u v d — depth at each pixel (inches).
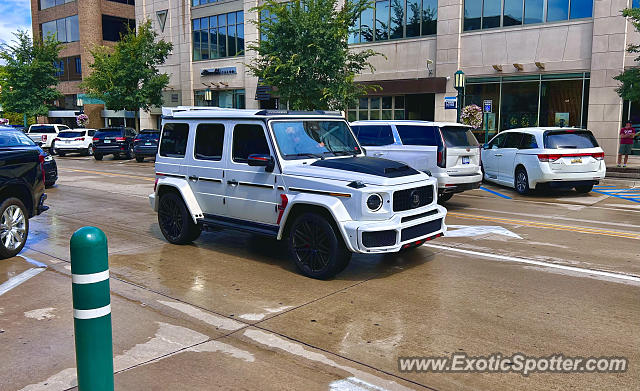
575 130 521.3
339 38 810.2
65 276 244.1
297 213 248.4
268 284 230.8
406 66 967.0
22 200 293.1
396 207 232.2
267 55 855.1
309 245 239.1
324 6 811.4
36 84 1609.3
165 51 1309.1
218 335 175.3
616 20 745.0
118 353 161.2
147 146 994.7
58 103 1808.6
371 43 1003.3
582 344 167.8
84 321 115.0
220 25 1305.4
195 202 293.9
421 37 943.7
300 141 264.2
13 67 1558.8
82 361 115.8
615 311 196.5
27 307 202.4
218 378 145.6
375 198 224.1
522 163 530.0
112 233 340.2
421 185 243.9
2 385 141.6
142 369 150.6
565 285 227.9
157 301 208.5
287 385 141.8
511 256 278.4
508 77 858.8
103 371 117.3
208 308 200.8
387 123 459.5
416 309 198.7
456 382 143.6
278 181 251.0
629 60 743.1
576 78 796.6
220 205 281.1
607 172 677.3
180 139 304.2
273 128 257.1
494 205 463.8
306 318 190.1
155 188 314.5
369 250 219.6
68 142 1189.1
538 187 521.3
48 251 292.8
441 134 427.2
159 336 174.4
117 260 270.8
